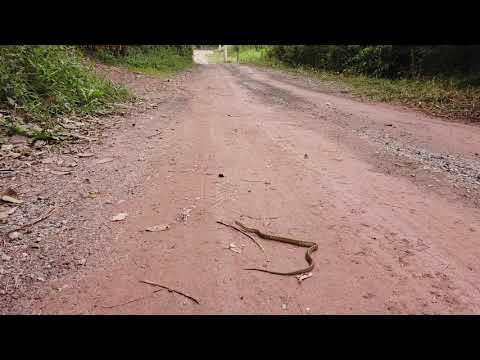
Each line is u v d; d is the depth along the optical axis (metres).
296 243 4.26
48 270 3.63
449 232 4.60
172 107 11.98
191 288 3.50
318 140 8.54
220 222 4.70
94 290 3.42
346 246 4.26
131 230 4.41
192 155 7.15
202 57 71.81
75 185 5.48
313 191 5.71
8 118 7.25
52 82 9.36
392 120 11.04
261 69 31.41
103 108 10.16
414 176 6.43
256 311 3.27
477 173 6.62
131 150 7.23
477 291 3.57
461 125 10.69
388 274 3.79
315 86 19.08
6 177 5.49
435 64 17.86
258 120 10.48
